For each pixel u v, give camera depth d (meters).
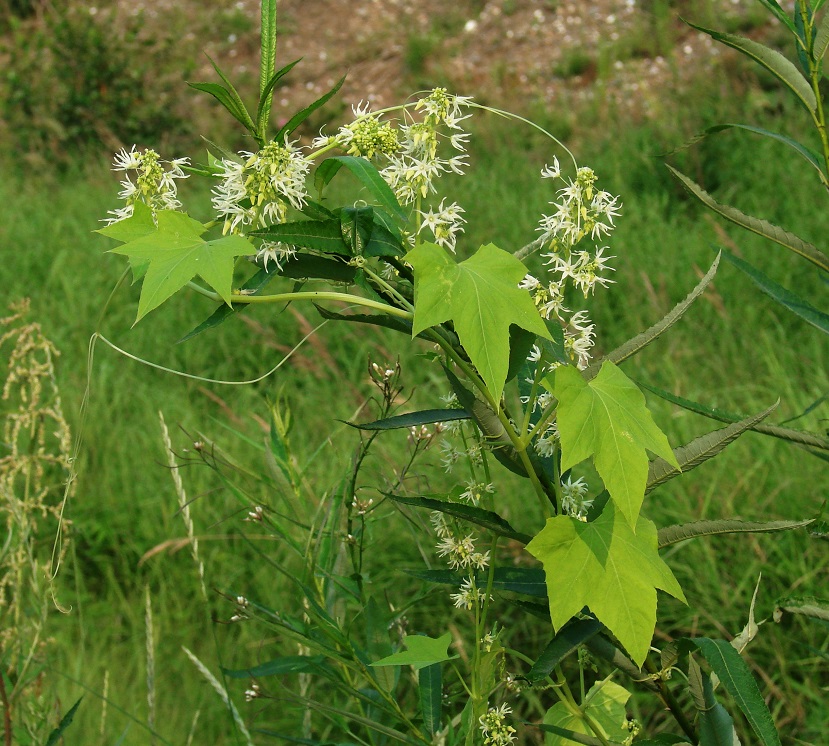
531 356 1.35
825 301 4.72
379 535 3.00
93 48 9.86
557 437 1.28
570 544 1.11
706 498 2.91
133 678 2.87
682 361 4.31
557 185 6.59
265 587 2.97
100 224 6.71
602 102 8.49
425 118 1.22
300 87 11.12
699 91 7.33
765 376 4.02
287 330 4.98
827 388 3.71
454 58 10.89
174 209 1.26
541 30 10.87
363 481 2.88
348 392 4.21
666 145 6.55
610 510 1.13
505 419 1.22
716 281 4.95
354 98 10.59
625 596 1.08
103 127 9.57
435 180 6.85
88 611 3.15
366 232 1.20
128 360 4.81
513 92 9.66
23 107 9.69
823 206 5.44
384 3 12.56
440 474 2.92
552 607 1.09
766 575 2.76
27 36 11.05
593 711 1.45
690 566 2.87
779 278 4.88
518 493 3.12
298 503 1.87
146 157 1.25
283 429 1.97
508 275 1.07
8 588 2.31
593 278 1.22
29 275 5.87
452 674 2.06
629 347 1.22
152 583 3.26
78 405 4.07
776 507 2.92
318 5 12.83
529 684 1.42
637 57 9.65
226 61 11.73
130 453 3.90
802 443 1.47
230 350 4.93
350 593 1.81
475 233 5.94
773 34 8.15
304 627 1.71
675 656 1.31
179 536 3.30
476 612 1.44
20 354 2.26
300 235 1.16
